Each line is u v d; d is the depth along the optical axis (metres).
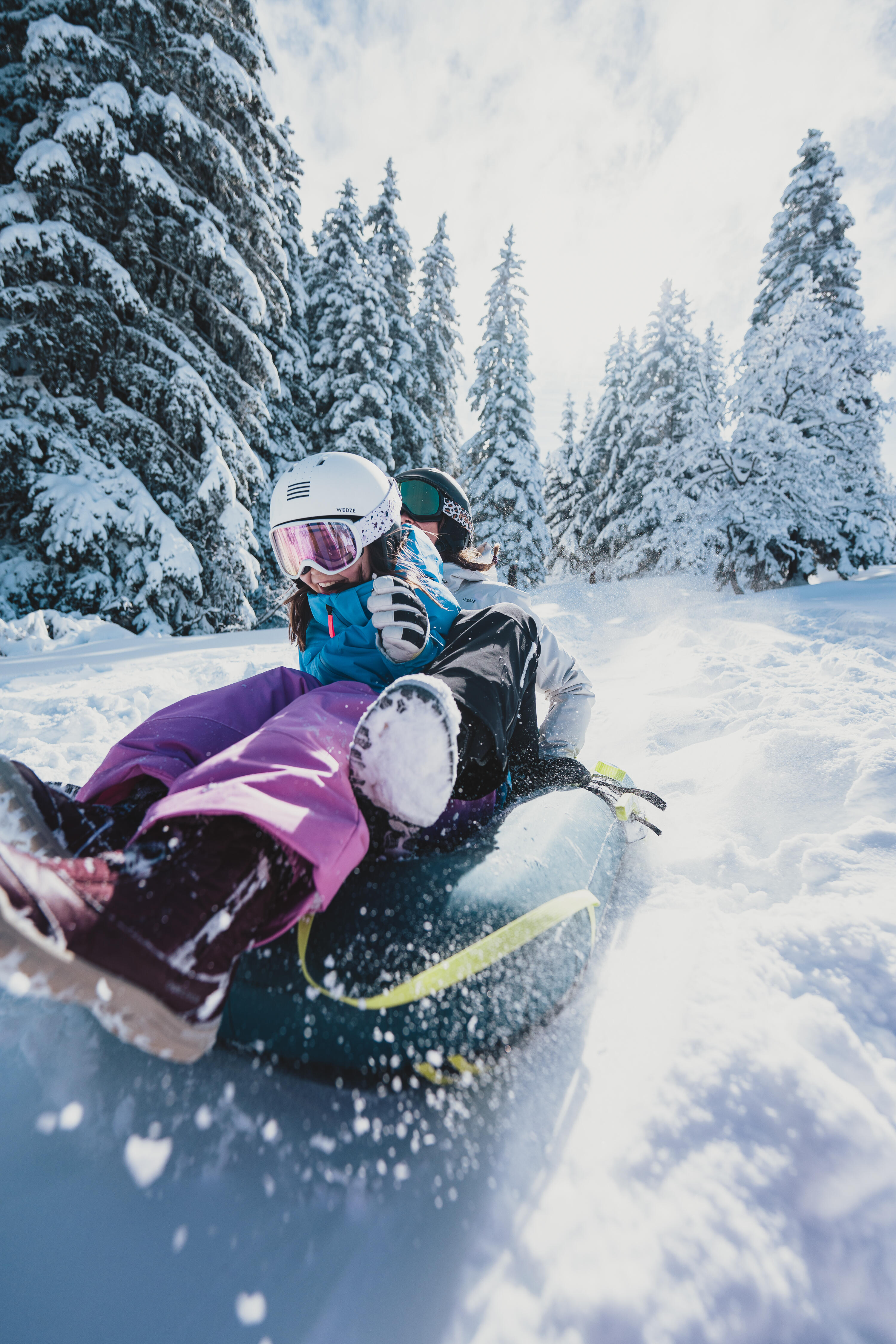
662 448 21.48
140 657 6.25
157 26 9.48
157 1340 0.68
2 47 9.71
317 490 1.37
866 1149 0.84
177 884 0.77
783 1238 0.75
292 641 1.66
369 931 0.95
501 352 21.25
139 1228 0.79
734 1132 0.88
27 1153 0.89
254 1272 0.74
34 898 0.66
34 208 8.84
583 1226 0.78
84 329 9.23
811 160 17.00
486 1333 0.68
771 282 17.86
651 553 21.72
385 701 0.98
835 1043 1.02
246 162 11.62
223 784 0.88
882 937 1.25
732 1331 0.67
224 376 11.33
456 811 1.32
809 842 1.67
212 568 10.95
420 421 20.20
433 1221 0.80
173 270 10.41
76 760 2.92
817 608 6.09
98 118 8.62
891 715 2.61
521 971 1.00
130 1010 0.70
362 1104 0.96
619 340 27.06
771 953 1.26
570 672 2.02
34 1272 0.74
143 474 10.34
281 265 12.17
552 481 32.12
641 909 1.49
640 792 1.78
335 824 0.91
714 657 4.20
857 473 14.75
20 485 9.39
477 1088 0.97
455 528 2.24
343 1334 0.68
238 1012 0.97
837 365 13.52
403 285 20.28
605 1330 0.67
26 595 9.62
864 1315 0.69
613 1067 1.02
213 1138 0.91
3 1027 1.12
